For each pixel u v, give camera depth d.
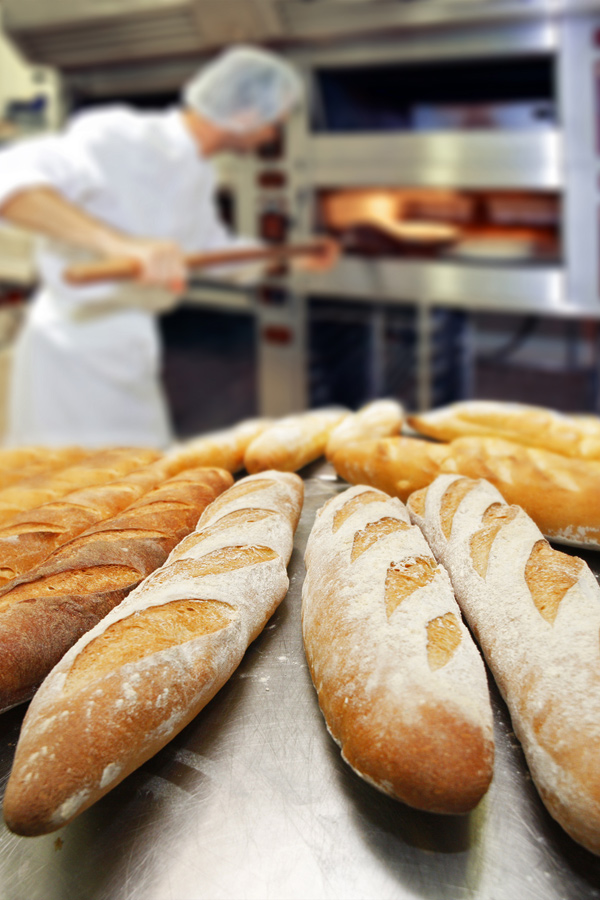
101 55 3.38
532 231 3.07
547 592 0.76
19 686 0.73
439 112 3.34
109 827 0.61
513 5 2.57
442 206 3.24
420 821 0.60
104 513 1.05
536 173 2.75
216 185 3.28
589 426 1.23
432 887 0.55
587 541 0.96
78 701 0.61
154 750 0.64
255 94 2.63
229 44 3.08
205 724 0.71
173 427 3.89
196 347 4.44
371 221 3.15
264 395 3.65
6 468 1.33
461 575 0.84
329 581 0.80
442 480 1.03
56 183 2.45
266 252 2.92
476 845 0.58
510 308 2.97
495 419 1.26
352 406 3.90
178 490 1.08
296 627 0.86
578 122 2.64
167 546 0.94
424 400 3.29
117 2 3.04
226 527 0.92
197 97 2.63
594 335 3.50
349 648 0.68
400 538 0.86
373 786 0.61
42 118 3.91
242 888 0.55
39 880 0.57
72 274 2.41
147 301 2.85
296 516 1.02
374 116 3.51
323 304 3.49
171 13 3.02
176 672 0.66
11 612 0.77
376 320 3.47
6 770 0.67
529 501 1.00
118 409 2.91
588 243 2.77
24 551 0.94
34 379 2.86
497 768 0.65
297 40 2.99
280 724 0.71
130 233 2.71
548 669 0.64
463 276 3.00
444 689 0.61
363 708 0.62
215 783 0.64
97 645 0.69
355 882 0.55
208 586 0.78
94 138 2.54
